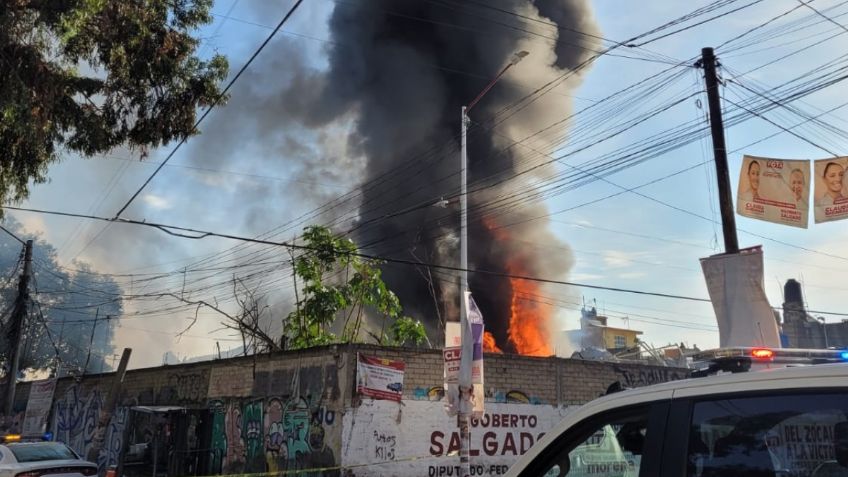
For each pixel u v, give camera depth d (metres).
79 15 9.23
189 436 16.84
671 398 2.34
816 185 11.53
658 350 25.27
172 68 11.20
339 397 13.59
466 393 11.55
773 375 2.12
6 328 26.59
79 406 25.70
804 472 1.95
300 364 14.99
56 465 12.63
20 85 9.26
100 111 11.30
